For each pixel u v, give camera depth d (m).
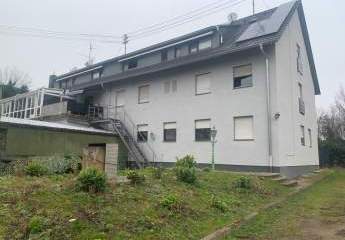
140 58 26.23
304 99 23.09
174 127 22.58
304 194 13.83
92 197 7.40
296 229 8.27
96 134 22.31
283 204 11.35
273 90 17.78
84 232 5.93
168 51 24.25
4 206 6.36
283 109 18.41
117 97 27.00
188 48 23.03
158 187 9.43
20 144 17.66
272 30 18.05
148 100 24.44
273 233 7.88
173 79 22.88
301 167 20.86
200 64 21.23
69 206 6.76
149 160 23.75
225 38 21.59
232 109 19.39
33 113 28.97
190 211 8.27
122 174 10.43
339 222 9.05
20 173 9.37
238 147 18.88
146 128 24.39
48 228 5.80
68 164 11.02
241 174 14.81
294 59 21.28
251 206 10.34
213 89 20.48
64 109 25.55
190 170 11.20
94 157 10.38
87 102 29.41
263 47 18.03
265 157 17.70
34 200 6.78
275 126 17.52
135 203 7.72
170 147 22.56
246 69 19.12
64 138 19.92
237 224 8.30
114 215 6.84
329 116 44.66
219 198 10.12
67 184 7.88
